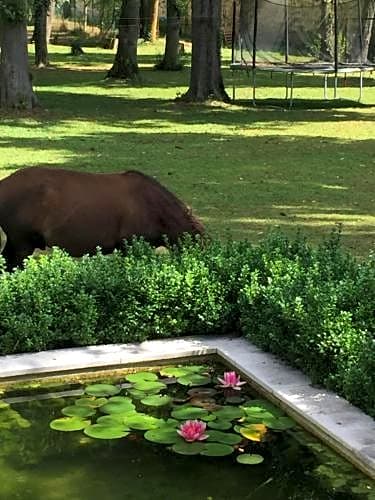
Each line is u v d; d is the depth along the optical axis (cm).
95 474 355
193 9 2016
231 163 1224
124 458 369
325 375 442
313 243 763
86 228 566
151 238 584
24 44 1762
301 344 453
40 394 445
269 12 2197
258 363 477
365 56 2288
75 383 462
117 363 478
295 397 426
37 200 560
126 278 508
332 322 447
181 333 526
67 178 574
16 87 1762
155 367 488
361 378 408
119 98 2109
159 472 358
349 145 1432
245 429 402
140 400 434
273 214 889
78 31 4262
